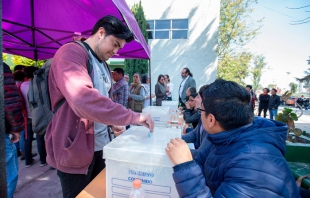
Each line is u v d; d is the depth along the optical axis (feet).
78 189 3.69
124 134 3.42
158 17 30.40
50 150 3.67
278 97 25.38
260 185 2.02
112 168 2.76
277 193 2.03
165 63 30.58
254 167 2.08
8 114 4.26
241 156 2.20
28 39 11.18
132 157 2.62
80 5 7.50
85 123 3.40
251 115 2.42
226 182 2.18
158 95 16.22
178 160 2.38
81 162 3.44
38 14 8.85
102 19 3.58
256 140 2.32
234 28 37.96
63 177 3.63
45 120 5.50
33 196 7.22
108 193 2.83
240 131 2.40
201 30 29.55
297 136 7.83
